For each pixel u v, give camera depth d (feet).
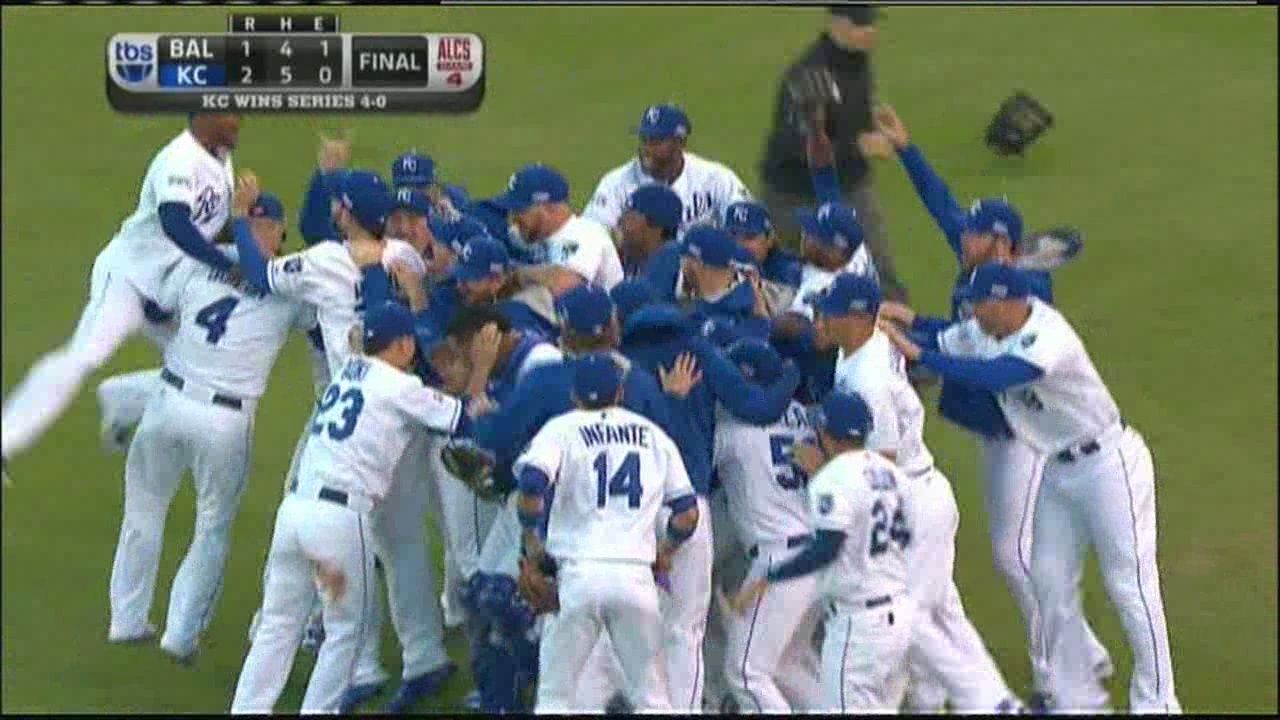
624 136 253.03
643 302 140.87
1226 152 251.60
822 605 136.05
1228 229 230.68
